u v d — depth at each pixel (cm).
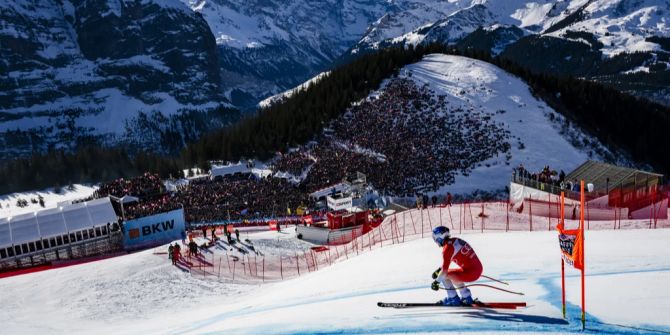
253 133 12219
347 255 3662
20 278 3662
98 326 2598
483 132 10300
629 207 3684
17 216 5647
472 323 973
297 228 5141
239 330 1177
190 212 7256
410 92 11938
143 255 4269
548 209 3819
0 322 2750
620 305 1022
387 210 5878
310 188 8381
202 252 4409
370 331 987
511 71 13750
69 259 5450
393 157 9425
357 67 13875
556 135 10631
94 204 5941
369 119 11106
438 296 1276
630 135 12075
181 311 2808
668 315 945
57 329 2573
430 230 3409
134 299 3170
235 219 7038
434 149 9650
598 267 1384
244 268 3988
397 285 1490
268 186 8488
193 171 11031
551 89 13288
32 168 12719
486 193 8219
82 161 13225
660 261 1398
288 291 1941
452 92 11988
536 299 1123
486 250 1953
